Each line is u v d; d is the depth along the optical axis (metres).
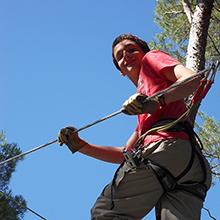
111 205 2.79
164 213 2.69
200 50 5.86
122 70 3.18
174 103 2.87
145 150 2.74
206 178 2.78
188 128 2.81
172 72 2.82
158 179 2.69
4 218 9.13
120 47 3.17
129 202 2.75
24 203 9.46
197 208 2.69
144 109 2.69
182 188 2.71
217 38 8.88
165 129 2.76
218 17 8.64
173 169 2.70
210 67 2.75
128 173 2.73
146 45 3.19
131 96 2.71
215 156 8.51
